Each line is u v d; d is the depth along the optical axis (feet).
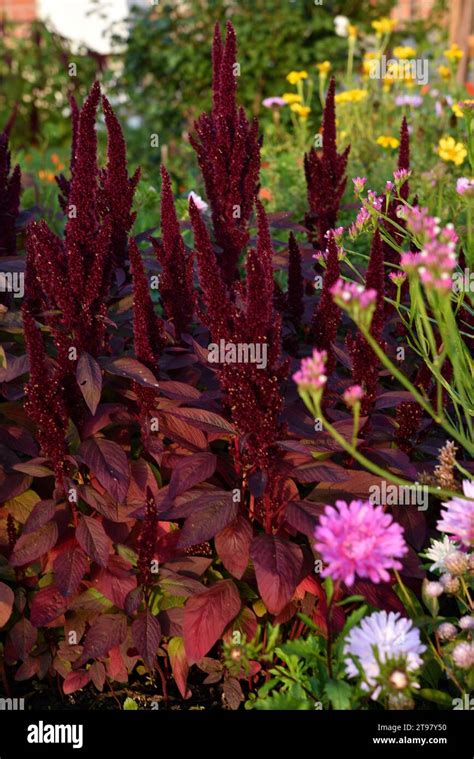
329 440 8.86
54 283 8.65
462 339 10.53
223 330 8.25
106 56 34.99
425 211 8.81
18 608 9.29
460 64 29.68
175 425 9.27
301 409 9.57
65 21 41.45
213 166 10.93
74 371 8.92
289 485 8.98
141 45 31.30
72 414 9.08
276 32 29.84
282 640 9.45
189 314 9.90
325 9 31.48
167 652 9.75
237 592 8.79
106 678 9.91
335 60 30.53
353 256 15.83
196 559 9.11
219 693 9.68
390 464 9.34
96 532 8.94
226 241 11.12
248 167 10.94
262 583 8.09
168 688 9.84
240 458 8.93
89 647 8.80
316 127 28.30
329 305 9.35
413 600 9.02
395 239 11.34
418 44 33.24
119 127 10.16
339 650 7.72
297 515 8.35
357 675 7.91
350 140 21.45
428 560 9.65
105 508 9.00
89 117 8.66
